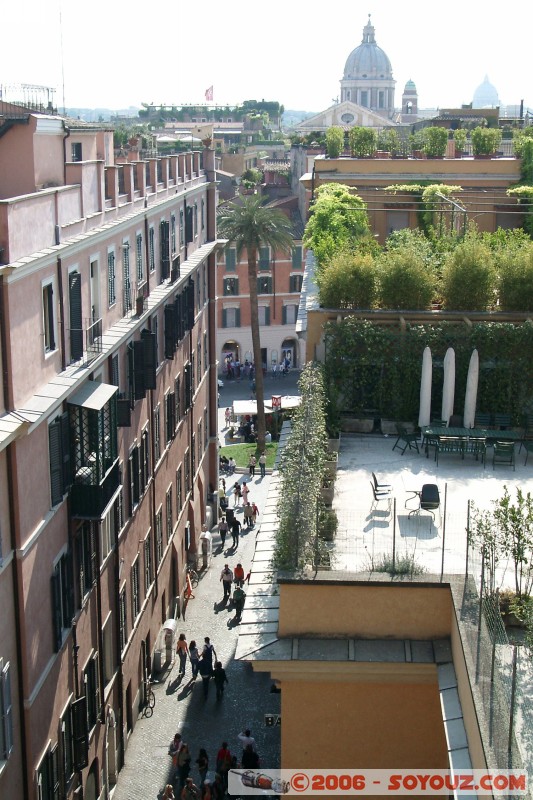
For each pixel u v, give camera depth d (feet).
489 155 188.44
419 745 59.52
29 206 71.61
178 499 135.13
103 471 80.48
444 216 167.63
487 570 62.90
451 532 71.46
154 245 123.03
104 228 91.81
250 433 223.92
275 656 58.65
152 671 113.70
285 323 314.76
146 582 111.34
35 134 82.33
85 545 83.82
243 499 173.88
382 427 94.68
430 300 99.45
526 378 93.09
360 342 93.81
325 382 93.45
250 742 91.76
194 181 158.92
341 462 86.99
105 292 95.66
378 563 64.80
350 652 58.75
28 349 71.05
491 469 85.87
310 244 141.79
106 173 99.86
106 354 89.76
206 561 146.82
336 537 70.49
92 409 77.66
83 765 80.79
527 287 96.99
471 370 90.07
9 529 66.28
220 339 309.42
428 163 182.50
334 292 99.45
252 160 486.79
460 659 54.08
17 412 67.56
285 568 62.03
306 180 220.84
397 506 76.74
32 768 69.41
